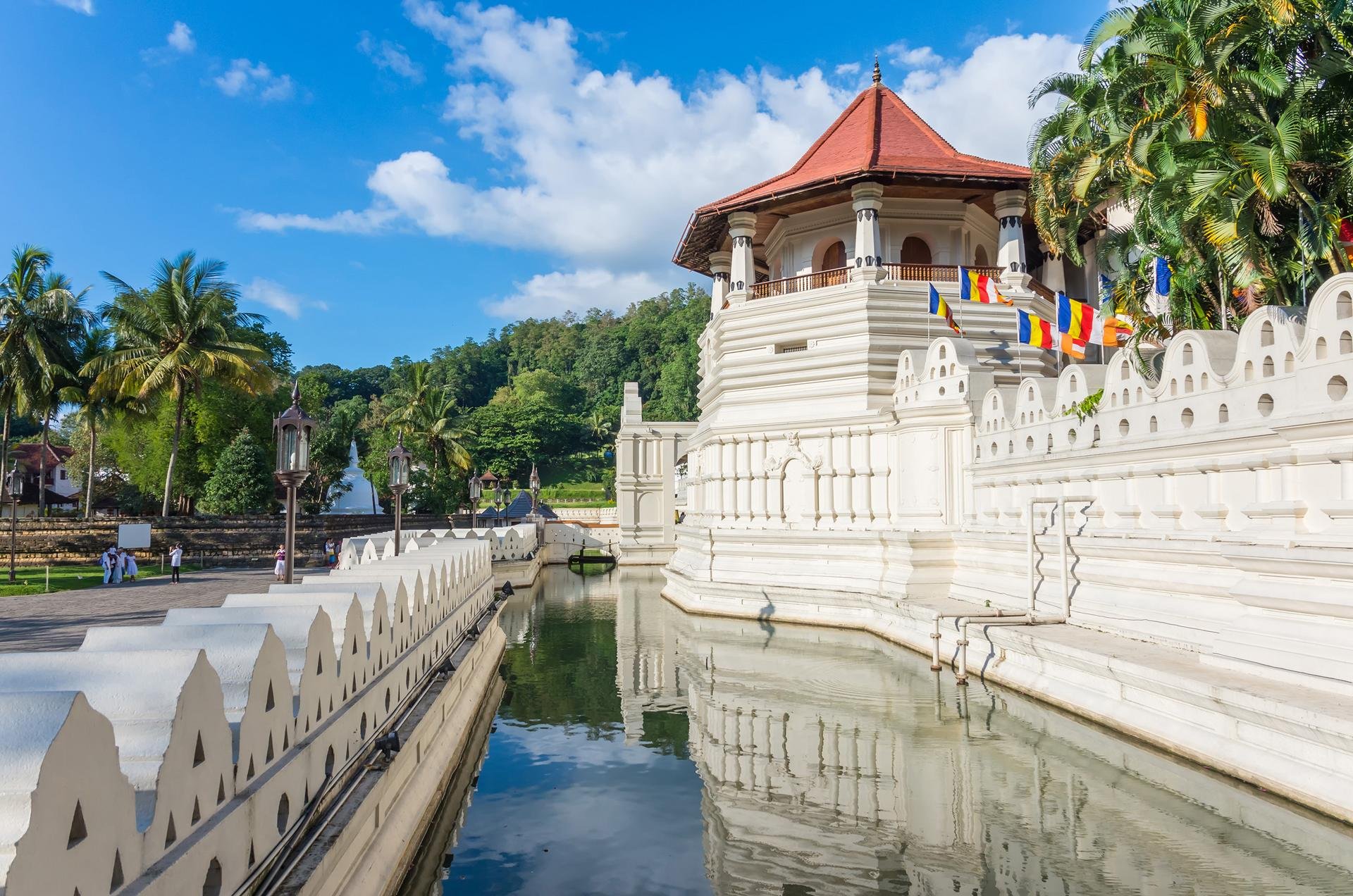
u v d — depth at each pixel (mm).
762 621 25688
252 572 36125
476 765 12406
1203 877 7895
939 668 17328
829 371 27453
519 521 63719
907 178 27375
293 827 5832
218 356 39688
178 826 4355
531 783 11594
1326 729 8531
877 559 24141
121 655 5141
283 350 61750
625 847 9320
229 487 44812
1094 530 15062
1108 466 14656
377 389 157500
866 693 15906
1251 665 10539
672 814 10312
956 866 8477
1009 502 18656
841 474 26047
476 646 15164
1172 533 12875
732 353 30297
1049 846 8820
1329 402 9797
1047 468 16797
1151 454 13359
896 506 24000
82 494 63219
